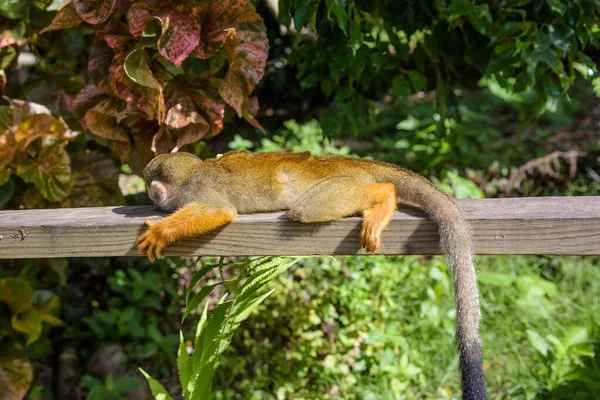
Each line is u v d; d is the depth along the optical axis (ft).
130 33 12.41
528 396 16.69
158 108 12.56
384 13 16.56
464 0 14.55
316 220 9.84
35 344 17.56
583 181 25.52
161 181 11.43
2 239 10.64
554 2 14.38
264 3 17.46
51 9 14.28
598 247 9.33
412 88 22.47
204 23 12.69
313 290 19.02
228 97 13.00
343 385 17.44
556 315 19.80
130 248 10.39
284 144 27.55
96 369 18.62
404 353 17.30
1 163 14.06
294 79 30.58
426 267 20.42
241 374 18.29
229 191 10.92
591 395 14.99
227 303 11.70
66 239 10.52
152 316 20.07
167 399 12.23
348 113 18.08
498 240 9.57
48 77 15.19
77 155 15.83
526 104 29.91
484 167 27.04
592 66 15.47
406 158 27.99
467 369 9.11
